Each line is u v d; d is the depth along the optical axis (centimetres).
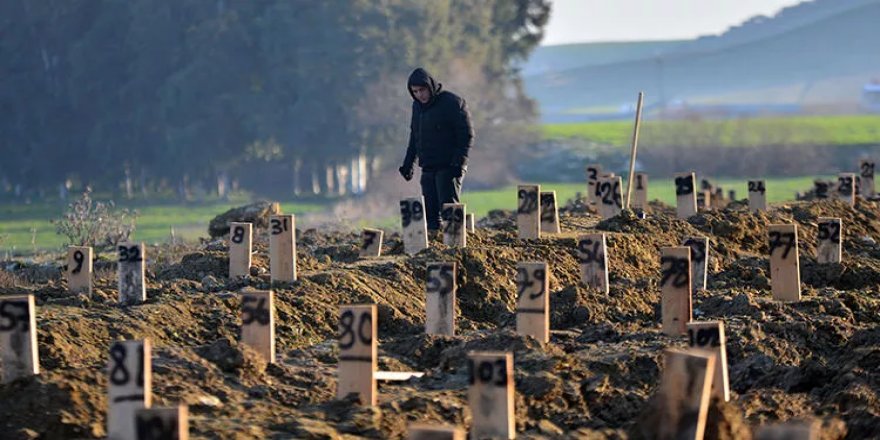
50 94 14075
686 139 14462
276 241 2428
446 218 2816
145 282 2512
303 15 12875
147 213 11175
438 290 2144
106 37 13838
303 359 2059
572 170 14750
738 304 2348
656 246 3038
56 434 1655
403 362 2072
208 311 2255
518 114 15288
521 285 2042
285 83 12850
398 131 12938
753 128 15000
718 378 1739
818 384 2005
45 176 14100
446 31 13750
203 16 13462
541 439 1708
